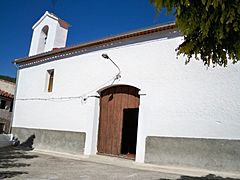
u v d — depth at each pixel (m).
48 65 13.51
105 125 10.85
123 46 10.46
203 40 3.60
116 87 10.77
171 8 3.37
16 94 14.95
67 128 11.78
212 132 7.74
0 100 20.66
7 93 21.25
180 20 3.42
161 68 9.18
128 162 9.19
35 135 13.16
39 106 13.38
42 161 9.34
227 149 7.38
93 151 10.74
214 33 3.41
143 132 9.16
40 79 13.72
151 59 9.52
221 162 7.41
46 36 15.88
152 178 6.73
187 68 8.57
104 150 10.66
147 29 9.57
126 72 10.13
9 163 8.45
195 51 3.72
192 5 3.30
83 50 11.92
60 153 11.52
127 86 10.41
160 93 9.03
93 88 11.18
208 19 3.21
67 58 12.62
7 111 21.08
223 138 7.52
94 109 10.98
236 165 7.15
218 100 7.80
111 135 10.56
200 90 8.19
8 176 6.22
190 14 3.35
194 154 7.93
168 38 9.20
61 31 15.21
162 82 9.05
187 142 8.14
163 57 9.20
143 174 7.34
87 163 9.41
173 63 8.91
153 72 9.36
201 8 3.26
